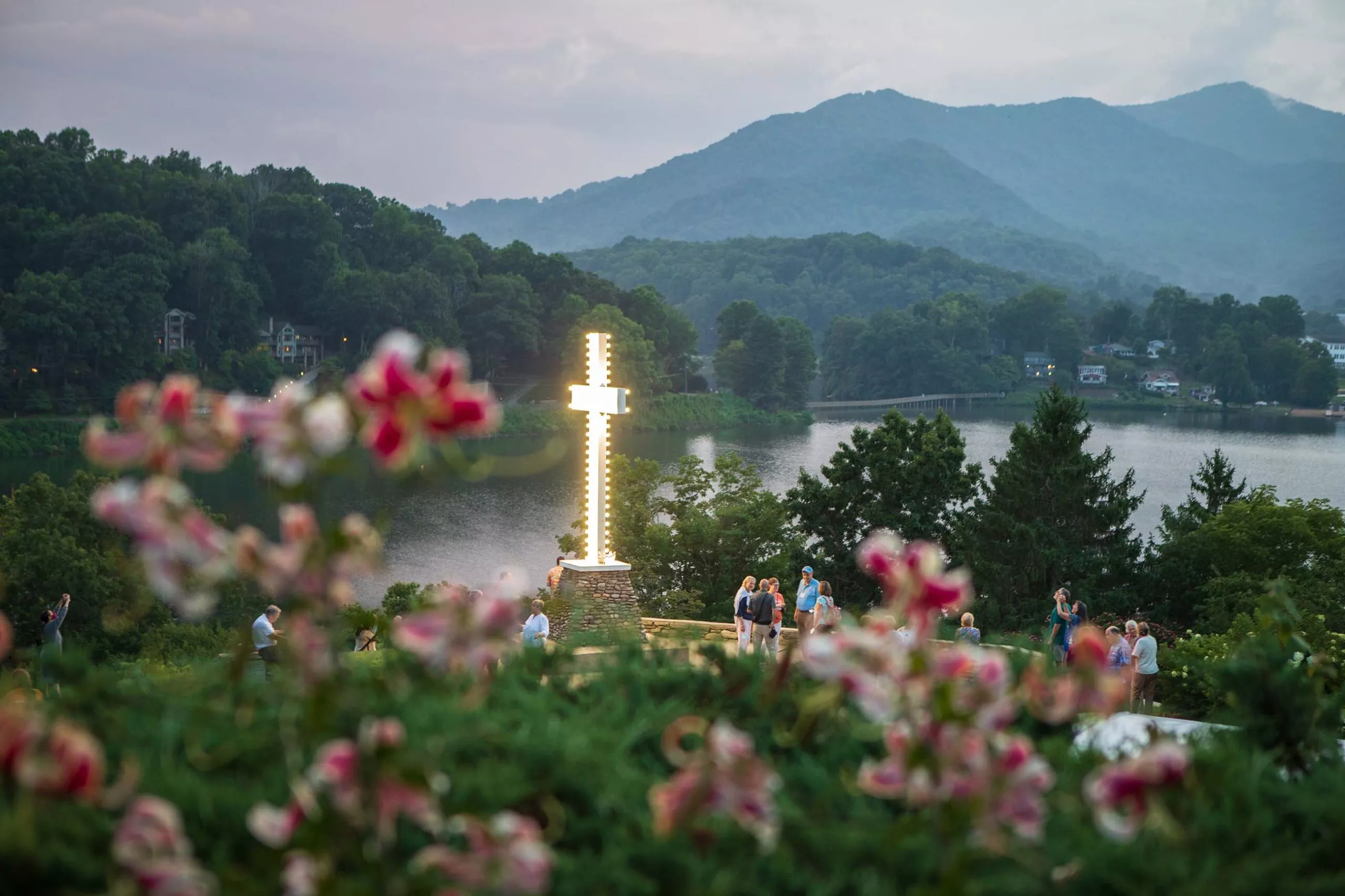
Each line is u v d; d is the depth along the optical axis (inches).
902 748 114.7
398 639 111.6
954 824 112.1
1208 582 1537.9
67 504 1699.1
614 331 6210.6
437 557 2748.5
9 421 4291.3
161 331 5374.0
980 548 1534.2
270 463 101.7
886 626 117.3
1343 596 1482.5
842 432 6033.5
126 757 135.1
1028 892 129.6
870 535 1707.7
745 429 6117.1
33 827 120.7
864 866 133.3
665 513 1897.1
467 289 6624.0
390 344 102.0
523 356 6550.2
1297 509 1560.0
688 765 108.7
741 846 132.6
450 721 148.5
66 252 5270.7
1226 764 161.3
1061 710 125.6
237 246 5708.7
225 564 104.0
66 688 157.9
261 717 147.9
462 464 101.7
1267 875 136.2
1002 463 1569.9
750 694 179.8
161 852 100.8
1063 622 605.6
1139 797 113.0
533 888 101.3
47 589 1598.2
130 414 101.9
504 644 114.3
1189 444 6013.8
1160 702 522.3
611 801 137.9
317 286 6333.7
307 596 107.0
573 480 3880.4
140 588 105.3
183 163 6894.7
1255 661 192.1
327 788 108.3
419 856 111.1
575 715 163.2
